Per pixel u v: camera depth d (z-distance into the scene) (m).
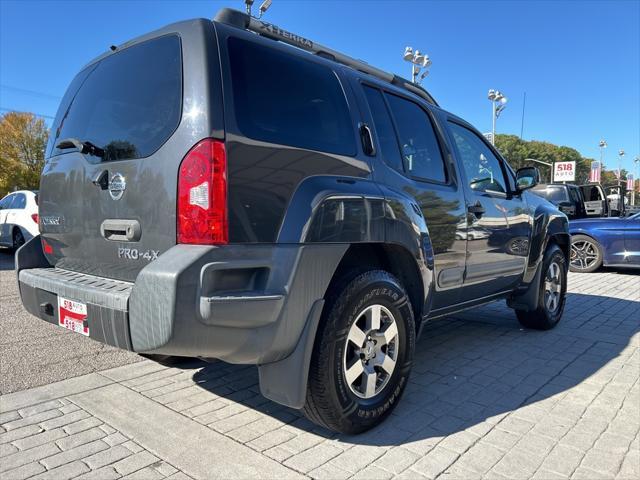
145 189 2.31
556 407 3.12
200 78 2.21
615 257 9.30
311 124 2.63
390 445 2.61
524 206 4.56
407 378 2.98
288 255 2.29
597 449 2.58
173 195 2.19
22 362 3.89
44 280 2.74
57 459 2.46
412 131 3.46
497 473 2.35
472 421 2.91
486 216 3.94
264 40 2.59
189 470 2.36
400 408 3.10
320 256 2.40
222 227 2.11
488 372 3.78
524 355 4.22
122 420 2.89
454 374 3.74
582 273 9.67
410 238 2.92
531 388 3.45
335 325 2.49
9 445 2.60
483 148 4.36
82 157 2.72
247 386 3.43
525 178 4.42
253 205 2.22
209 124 2.15
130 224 2.39
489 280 4.05
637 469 2.39
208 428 2.79
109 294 2.25
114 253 2.51
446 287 3.51
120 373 3.67
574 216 13.36
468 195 3.78
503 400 3.23
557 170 33.38
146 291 2.07
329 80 2.88
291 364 2.38
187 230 2.13
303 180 2.45
